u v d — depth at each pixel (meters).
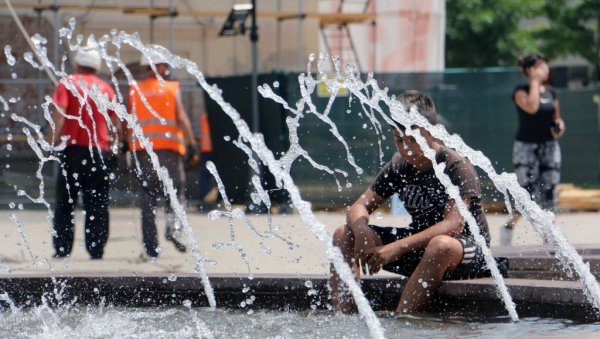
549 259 11.56
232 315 10.44
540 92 21.12
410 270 10.91
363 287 10.91
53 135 17.42
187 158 20.59
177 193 19.75
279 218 28.84
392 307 10.84
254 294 11.10
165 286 11.23
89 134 18.98
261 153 9.30
